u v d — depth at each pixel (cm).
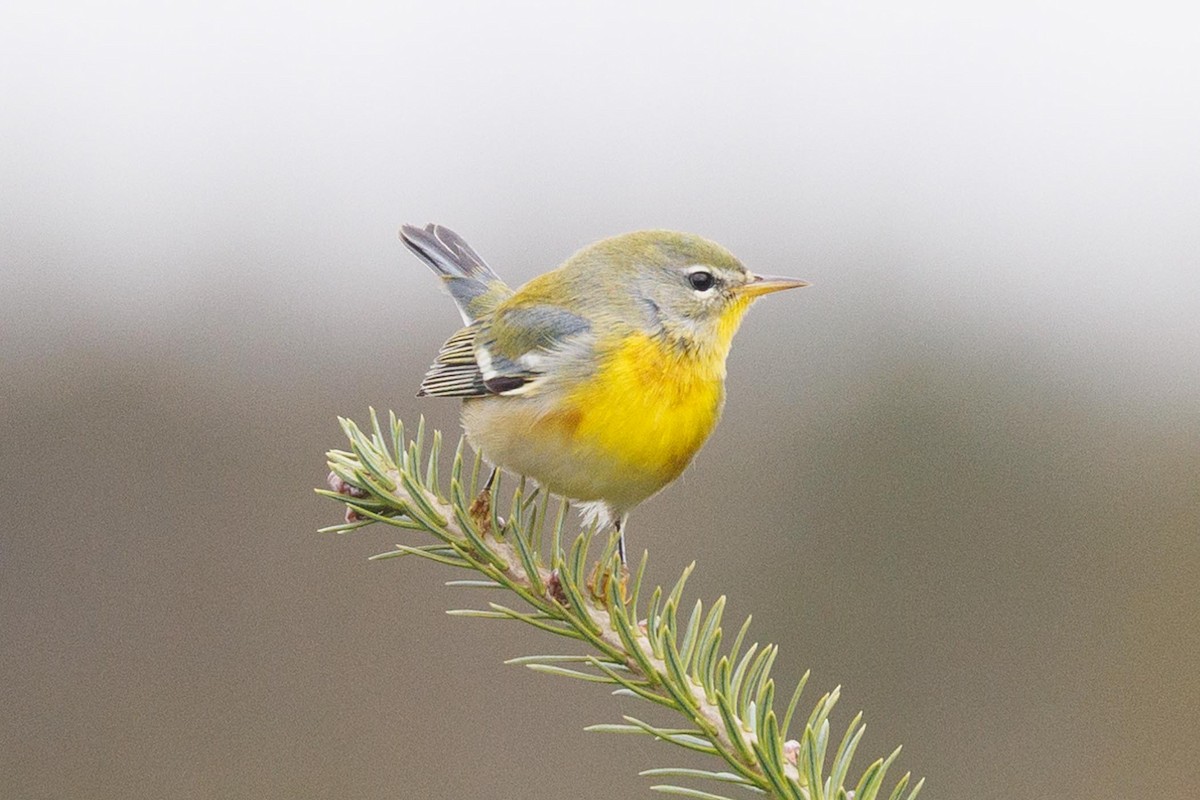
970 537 1535
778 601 1470
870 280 1780
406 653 1416
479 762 1355
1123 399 1673
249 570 1471
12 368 1658
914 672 1422
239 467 1560
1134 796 1346
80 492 1538
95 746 1357
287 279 1788
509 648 1416
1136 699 1396
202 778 1354
